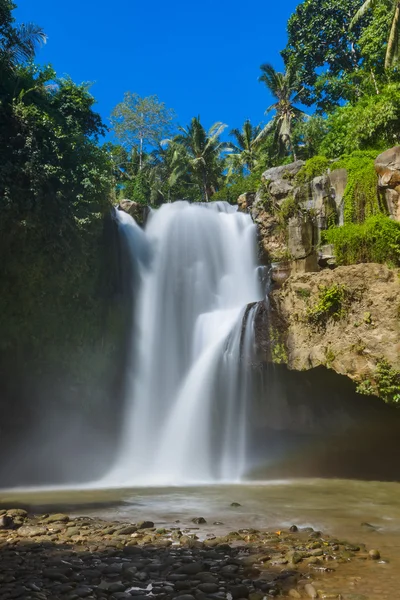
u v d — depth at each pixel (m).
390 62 33.75
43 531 9.87
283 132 49.88
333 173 21.44
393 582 6.84
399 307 17.80
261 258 23.67
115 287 23.92
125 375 23.47
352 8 51.44
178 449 22.14
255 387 21.34
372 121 26.67
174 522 11.12
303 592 6.49
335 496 15.75
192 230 25.39
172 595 6.43
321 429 22.44
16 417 22.30
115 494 16.31
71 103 26.48
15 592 6.47
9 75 22.97
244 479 20.77
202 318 23.20
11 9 23.50
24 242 19.94
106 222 23.78
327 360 18.75
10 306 20.36
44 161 20.92
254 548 8.59
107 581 7.03
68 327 21.84
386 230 18.92
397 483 19.23
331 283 19.22
